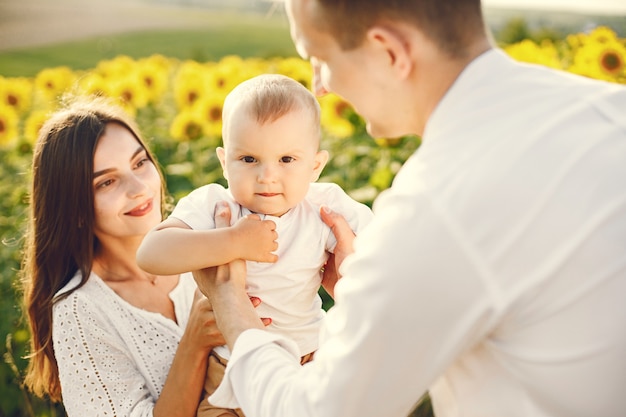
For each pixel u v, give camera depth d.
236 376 1.39
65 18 15.81
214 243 1.59
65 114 2.04
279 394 1.28
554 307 1.11
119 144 2.00
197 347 1.77
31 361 2.27
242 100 1.67
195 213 1.71
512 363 1.16
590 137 1.13
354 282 1.17
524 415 1.17
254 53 12.75
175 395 1.81
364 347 1.14
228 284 1.59
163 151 5.38
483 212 1.09
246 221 1.63
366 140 4.63
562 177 1.10
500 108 1.17
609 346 1.11
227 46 13.42
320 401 1.19
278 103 1.65
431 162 1.17
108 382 1.96
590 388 1.13
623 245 1.09
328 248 1.80
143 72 5.43
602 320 1.10
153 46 13.60
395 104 1.28
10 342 3.48
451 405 1.27
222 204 1.75
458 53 1.22
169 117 6.07
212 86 4.88
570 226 1.09
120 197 1.98
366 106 1.30
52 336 2.10
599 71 4.52
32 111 6.25
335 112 4.36
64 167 1.97
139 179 2.01
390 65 1.23
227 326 1.52
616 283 1.10
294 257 1.72
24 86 5.63
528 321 1.13
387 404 1.17
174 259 1.59
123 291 2.07
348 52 1.25
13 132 5.03
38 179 2.03
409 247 1.10
